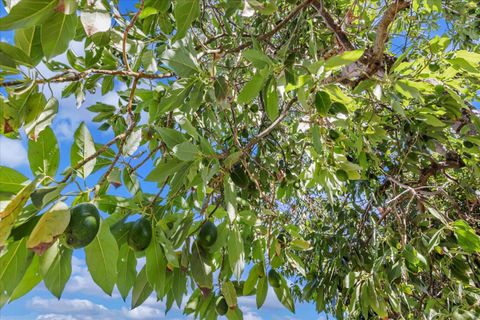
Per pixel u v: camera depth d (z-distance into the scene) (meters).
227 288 1.78
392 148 4.44
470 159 3.75
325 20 3.23
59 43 1.20
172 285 1.57
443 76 2.55
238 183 1.84
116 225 1.39
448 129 3.79
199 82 1.95
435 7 3.24
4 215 1.01
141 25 2.57
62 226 1.02
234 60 3.20
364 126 3.18
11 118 1.33
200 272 1.53
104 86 2.94
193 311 1.92
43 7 1.09
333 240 4.23
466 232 2.47
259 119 3.72
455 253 2.78
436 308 2.58
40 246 0.98
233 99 2.62
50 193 1.07
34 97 1.37
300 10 2.75
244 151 1.85
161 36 2.54
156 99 2.40
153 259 1.41
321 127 2.70
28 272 1.17
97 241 1.15
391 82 2.33
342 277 3.61
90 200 1.27
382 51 3.06
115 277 1.14
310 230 4.85
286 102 2.61
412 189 3.19
